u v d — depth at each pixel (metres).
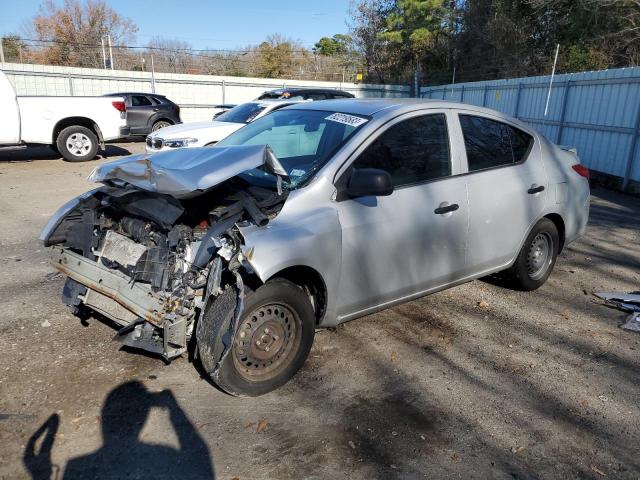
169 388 3.43
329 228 3.40
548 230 5.08
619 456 2.94
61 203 8.73
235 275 3.10
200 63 43.28
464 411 3.30
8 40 41.06
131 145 18.36
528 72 23.94
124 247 3.47
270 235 3.17
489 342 4.20
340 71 41.44
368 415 3.23
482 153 4.46
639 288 5.47
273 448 2.91
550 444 3.02
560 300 5.11
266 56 43.41
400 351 4.01
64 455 2.80
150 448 2.88
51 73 22.17
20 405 3.20
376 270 3.74
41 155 14.80
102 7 47.16
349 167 3.62
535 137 5.00
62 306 4.57
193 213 3.47
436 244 4.05
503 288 5.36
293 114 4.53
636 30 18.48
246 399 3.35
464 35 32.47
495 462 2.86
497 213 4.47
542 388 3.58
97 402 3.25
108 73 23.56
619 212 9.14
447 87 21.92
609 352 4.11
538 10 23.19
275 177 3.72
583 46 20.50
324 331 4.27
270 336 3.35
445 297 5.08
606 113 11.67
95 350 3.85
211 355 3.10
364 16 40.06
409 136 3.97
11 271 5.43
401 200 3.82
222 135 9.99
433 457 2.88
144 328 3.33
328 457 2.86
